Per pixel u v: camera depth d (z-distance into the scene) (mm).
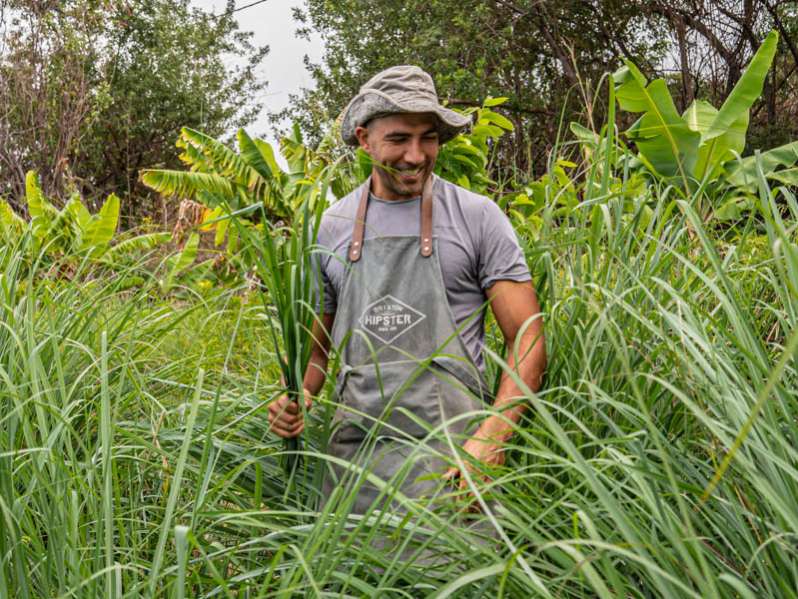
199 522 2125
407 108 2203
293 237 2189
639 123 6035
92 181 22516
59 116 16250
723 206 4887
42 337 2674
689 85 15023
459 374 2242
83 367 2734
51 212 7609
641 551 1385
